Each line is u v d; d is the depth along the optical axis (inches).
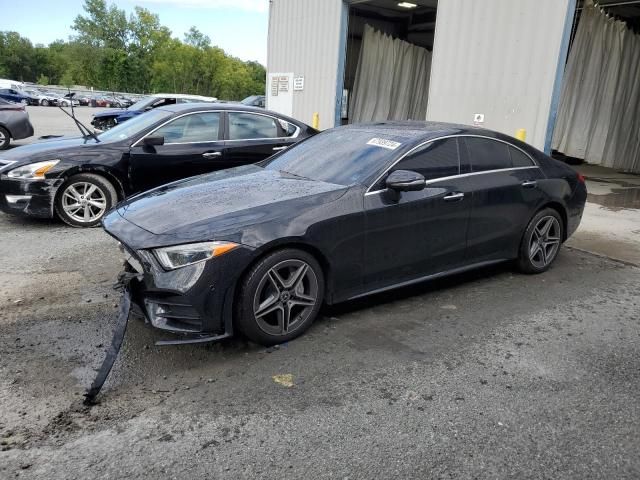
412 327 153.6
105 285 179.5
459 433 106.3
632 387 125.0
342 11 462.9
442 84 382.3
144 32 3878.0
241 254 128.5
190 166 262.8
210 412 111.4
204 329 128.7
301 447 101.3
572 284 193.3
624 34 500.4
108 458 97.0
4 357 131.3
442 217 165.6
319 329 150.4
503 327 155.2
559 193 198.5
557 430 108.0
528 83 325.4
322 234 140.4
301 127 293.1
